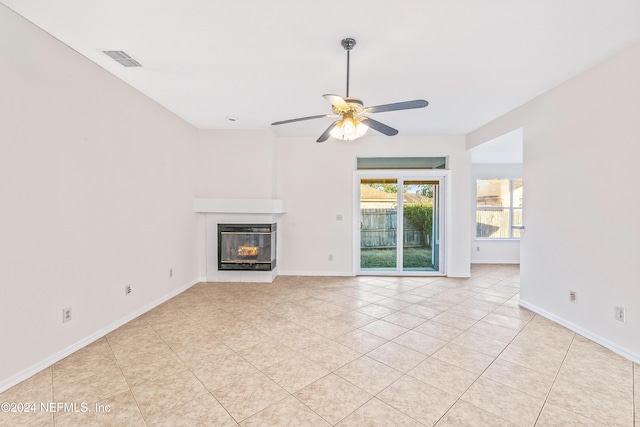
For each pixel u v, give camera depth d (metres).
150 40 2.38
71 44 2.44
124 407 1.85
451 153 5.29
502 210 6.92
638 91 2.37
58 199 2.41
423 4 1.94
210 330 3.03
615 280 2.56
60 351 2.44
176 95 3.52
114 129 3.03
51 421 1.73
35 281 2.23
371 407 1.85
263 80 3.10
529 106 3.63
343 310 3.62
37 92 2.23
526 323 3.21
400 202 5.53
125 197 3.21
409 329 3.05
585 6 1.96
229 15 2.06
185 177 4.53
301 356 2.50
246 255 5.00
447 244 5.36
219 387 2.06
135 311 3.38
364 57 2.63
